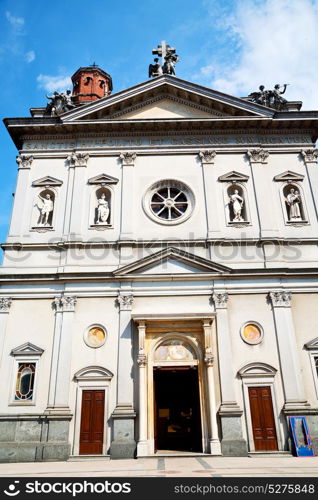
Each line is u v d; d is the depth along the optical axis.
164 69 22.72
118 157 20.31
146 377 15.94
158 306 17.02
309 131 20.77
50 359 16.23
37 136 20.83
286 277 17.47
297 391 15.52
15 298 17.28
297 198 19.31
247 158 20.25
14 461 14.52
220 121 20.36
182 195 19.91
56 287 17.47
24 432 15.09
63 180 19.86
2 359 16.22
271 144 20.48
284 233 18.56
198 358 16.30
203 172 19.81
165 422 18.73
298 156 20.31
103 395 15.63
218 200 19.27
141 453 14.52
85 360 16.12
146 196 19.36
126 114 21.22
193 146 20.42
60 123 20.50
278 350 16.27
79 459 14.49
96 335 16.58
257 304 17.12
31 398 15.66
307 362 16.19
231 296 17.27
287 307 16.97
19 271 17.70
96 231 18.58
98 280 17.38
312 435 14.89
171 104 21.47
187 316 16.25
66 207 19.19
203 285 17.36
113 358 16.12
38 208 19.31
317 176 19.67
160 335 16.64
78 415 15.30
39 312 17.06
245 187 19.56
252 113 20.61
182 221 18.72
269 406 15.52
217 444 14.74
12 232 18.53
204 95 20.83
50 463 13.89
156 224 18.69
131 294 17.06
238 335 16.58
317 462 12.74
